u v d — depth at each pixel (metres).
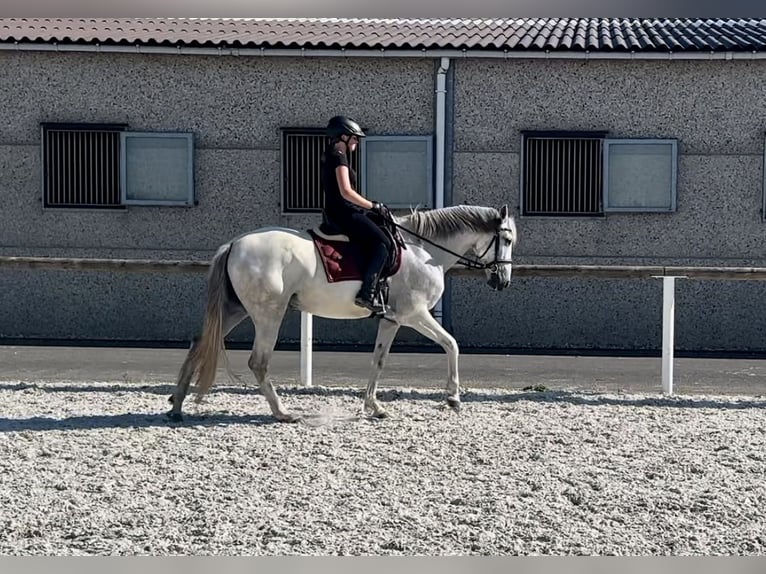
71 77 17.36
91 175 17.44
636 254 17.23
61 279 17.53
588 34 18.30
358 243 9.48
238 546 6.34
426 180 17.31
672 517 7.00
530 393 11.51
